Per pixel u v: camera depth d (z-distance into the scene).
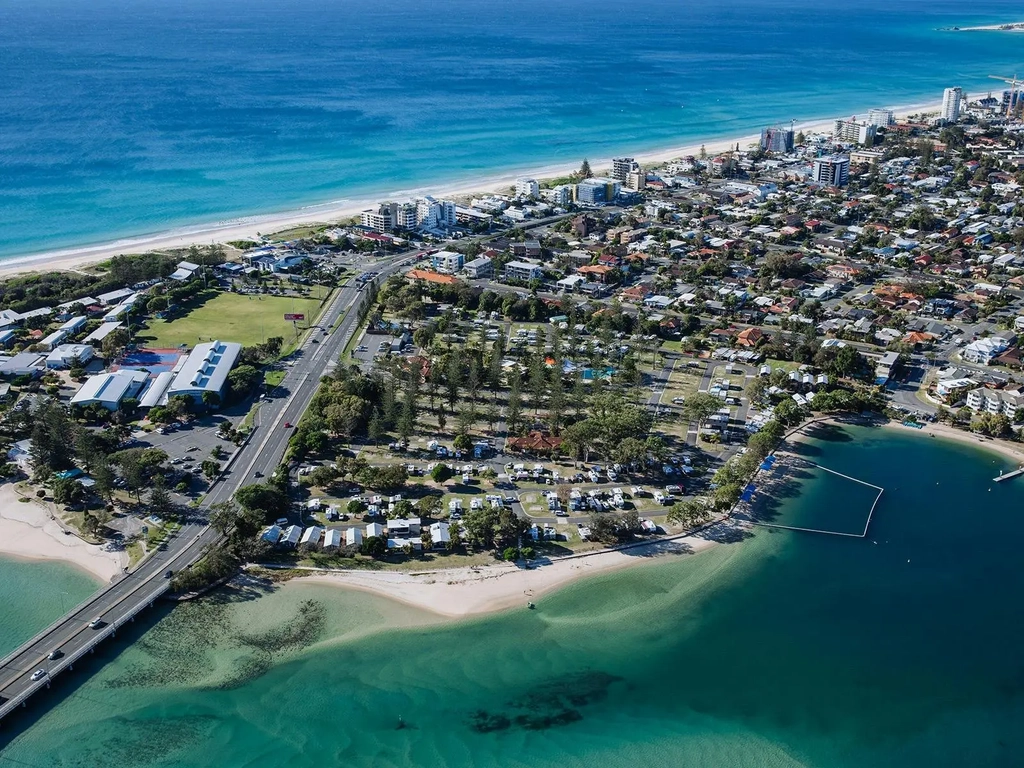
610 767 158.25
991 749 164.75
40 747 159.25
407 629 187.75
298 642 183.88
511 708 170.12
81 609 187.50
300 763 157.25
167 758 157.62
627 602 197.38
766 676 179.25
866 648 187.12
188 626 186.88
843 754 162.88
